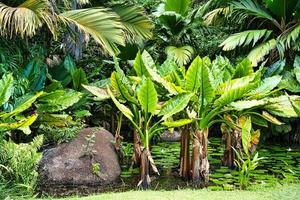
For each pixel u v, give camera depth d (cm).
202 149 470
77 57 729
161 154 615
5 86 441
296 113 508
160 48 865
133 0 891
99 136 546
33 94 507
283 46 682
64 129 521
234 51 788
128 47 749
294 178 476
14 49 587
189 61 801
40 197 408
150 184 460
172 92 460
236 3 738
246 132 470
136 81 482
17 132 532
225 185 437
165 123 447
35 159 424
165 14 809
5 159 415
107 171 483
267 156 615
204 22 780
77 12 570
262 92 505
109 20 566
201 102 460
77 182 462
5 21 475
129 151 606
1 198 371
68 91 574
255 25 799
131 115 463
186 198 372
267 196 384
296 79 684
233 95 449
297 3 717
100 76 758
